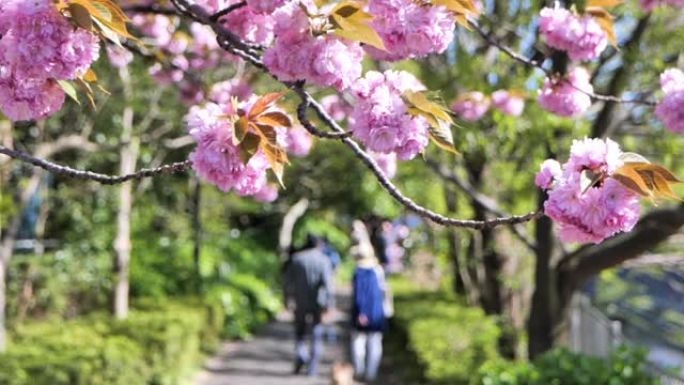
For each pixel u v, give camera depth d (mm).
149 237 17094
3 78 2398
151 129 13508
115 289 12016
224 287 16906
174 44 5656
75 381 6758
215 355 13633
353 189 22438
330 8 2459
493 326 10188
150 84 10383
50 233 13492
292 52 2412
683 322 12031
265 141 2371
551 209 2250
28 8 2180
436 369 8891
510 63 7555
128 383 8180
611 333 8562
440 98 2600
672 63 8070
